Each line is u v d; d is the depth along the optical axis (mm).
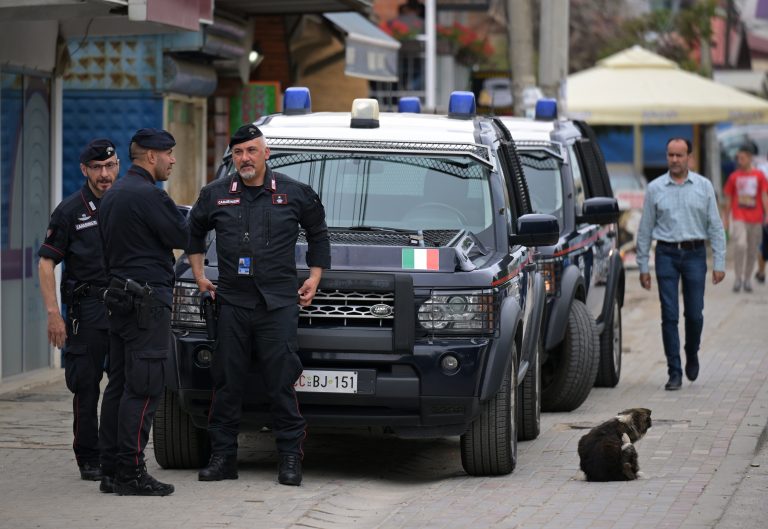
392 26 85625
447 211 29297
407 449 31828
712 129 110812
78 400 27188
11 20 36281
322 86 61188
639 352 49844
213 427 26953
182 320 27219
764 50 156875
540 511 24812
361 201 29406
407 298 26469
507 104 76500
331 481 27625
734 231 71000
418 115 32156
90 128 46312
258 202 26359
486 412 27672
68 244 26844
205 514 24172
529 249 31906
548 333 35000
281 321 26203
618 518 24203
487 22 127812
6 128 38938
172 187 47906
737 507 25109
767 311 61531
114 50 46094
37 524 23453
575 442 32281
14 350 39656
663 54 136000
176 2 37094
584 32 142875
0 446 30766
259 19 58156
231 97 53781
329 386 26531
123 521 23641
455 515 24516
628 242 83500
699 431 33188
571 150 39875
